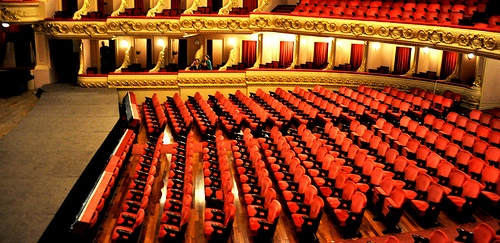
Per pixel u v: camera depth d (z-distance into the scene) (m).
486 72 12.94
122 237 6.29
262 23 14.99
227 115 11.70
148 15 15.21
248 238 6.95
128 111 12.26
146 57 16.75
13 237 5.58
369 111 11.98
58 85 14.59
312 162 8.84
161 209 7.75
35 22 13.98
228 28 14.97
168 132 11.83
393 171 8.24
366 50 15.38
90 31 14.38
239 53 16.86
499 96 13.27
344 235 6.96
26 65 15.59
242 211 7.71
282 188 7.83
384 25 13.06
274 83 15.33
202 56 16.36
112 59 16.56
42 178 7.37
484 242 5.75
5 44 15.35
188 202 6.64
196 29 14.82
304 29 14.59
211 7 16.28
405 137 9.53
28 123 10.33
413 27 12.48
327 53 16.72
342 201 7.16
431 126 10.53
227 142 10.88
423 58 15.32
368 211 7.75
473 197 7.13
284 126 11.37
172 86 14.89
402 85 14.69
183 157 8.83
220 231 6.49
